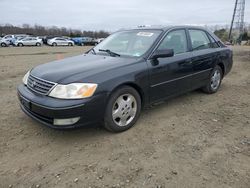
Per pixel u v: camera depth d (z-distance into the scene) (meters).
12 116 4.55
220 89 6.54
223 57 5.98
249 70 9.72
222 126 4.20
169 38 4.64
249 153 3.38
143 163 3.15
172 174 2.94
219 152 3.40
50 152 3.40
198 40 5.39
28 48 30.59
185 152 3.39
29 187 2.74
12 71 9.83
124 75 3.76
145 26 5.09
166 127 4.14
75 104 3.31
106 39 5.24
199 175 2.92
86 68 3.75
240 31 58.41
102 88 3.51
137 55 4.25
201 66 5.26
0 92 6.25
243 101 5.52
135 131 3.98
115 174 2.95
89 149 3.47
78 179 2.86
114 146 3.54
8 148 3.49
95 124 3.62
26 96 3.68
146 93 4.16
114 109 3.78
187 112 4.80
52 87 3.43
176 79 4.65
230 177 2.89
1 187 2.75
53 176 2.92
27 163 3.16
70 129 3.41
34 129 4.04
